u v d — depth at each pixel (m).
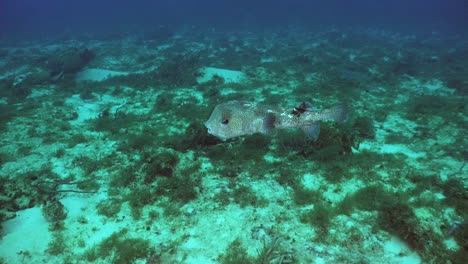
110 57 28.36
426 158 10.07
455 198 7.51
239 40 37.84
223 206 7.54
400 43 38.50
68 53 22.11
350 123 12.46
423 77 21.78
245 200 7.68
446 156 10.20
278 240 6.37
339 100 16.00
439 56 29.67
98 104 16.22
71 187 8.51
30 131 12.18
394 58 27.97
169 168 8.95
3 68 24.88
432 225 6.45
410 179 8.55
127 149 10.68
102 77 21.81
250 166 9.30
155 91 18.20
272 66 23.92
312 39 41.19
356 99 16.28
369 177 8.58
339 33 44.75
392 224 6.59
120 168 9.51
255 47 34.78
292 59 26.67
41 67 23.83
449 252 5.84
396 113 14.47
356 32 49.56
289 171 8.85
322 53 29.77
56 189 8.34
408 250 6.16
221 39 39.31
